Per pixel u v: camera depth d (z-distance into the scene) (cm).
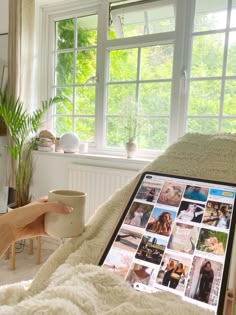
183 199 68
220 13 179
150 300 47
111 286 50
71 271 56
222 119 182
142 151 208
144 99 209
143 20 206
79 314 41
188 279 54
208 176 74
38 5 244
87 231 68
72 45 243
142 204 70
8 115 217
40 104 254
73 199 62
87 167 211
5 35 245
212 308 49
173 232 62
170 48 197
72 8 236
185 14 188
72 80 245
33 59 240
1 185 244
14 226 62
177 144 87
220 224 60
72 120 247
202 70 187
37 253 214
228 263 54
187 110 193
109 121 227
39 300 45
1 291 59
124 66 217
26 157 237
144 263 59
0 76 248
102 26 221
